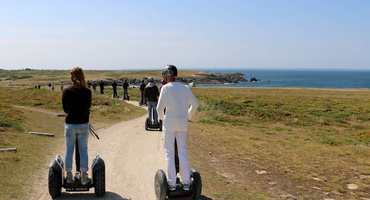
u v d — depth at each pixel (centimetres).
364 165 874
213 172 735
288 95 4819
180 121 469
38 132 1187
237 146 1084
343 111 2755
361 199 594
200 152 968
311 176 734
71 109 468
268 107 3033
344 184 690
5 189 526
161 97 469
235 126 1905
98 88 6219
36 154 823
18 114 1576
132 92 4972
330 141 1303
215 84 14450
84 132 483
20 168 670
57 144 994
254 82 16238
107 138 1140
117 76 14538
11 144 912
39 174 638
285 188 641
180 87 473
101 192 506
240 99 3844
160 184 467
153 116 1368
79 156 500
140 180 623
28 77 13388
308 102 3566
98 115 1952
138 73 16912
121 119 1842
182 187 480
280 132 1689
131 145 1007
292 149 1087
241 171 763
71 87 468
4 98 2642
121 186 579
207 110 2375
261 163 851
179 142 480
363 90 6072
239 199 541
